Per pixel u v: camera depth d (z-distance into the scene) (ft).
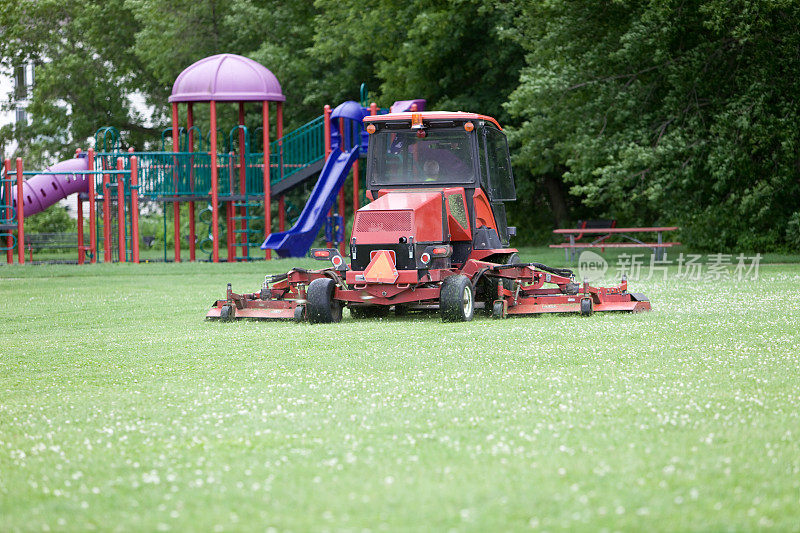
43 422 43.47
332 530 27.55
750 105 160.15
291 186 204.03
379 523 28.07
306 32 276.41
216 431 40.52
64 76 314.96
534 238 261.65
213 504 30.32
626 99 169.58
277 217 305.12
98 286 129.80
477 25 232.73
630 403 44.19
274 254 252.62
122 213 192.54
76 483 33.32
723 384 48.62
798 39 159.22
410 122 89.81
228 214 200.64
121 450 37.73
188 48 282.15
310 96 261.03
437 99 250.78
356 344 67.31
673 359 57.06
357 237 81.92
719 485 31.22
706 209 171.01
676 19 161.58
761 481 31.68
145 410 45.65
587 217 269.03
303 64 270.05
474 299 84.48
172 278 144.36
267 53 264.52
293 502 30.25
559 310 83.76
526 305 85.61
